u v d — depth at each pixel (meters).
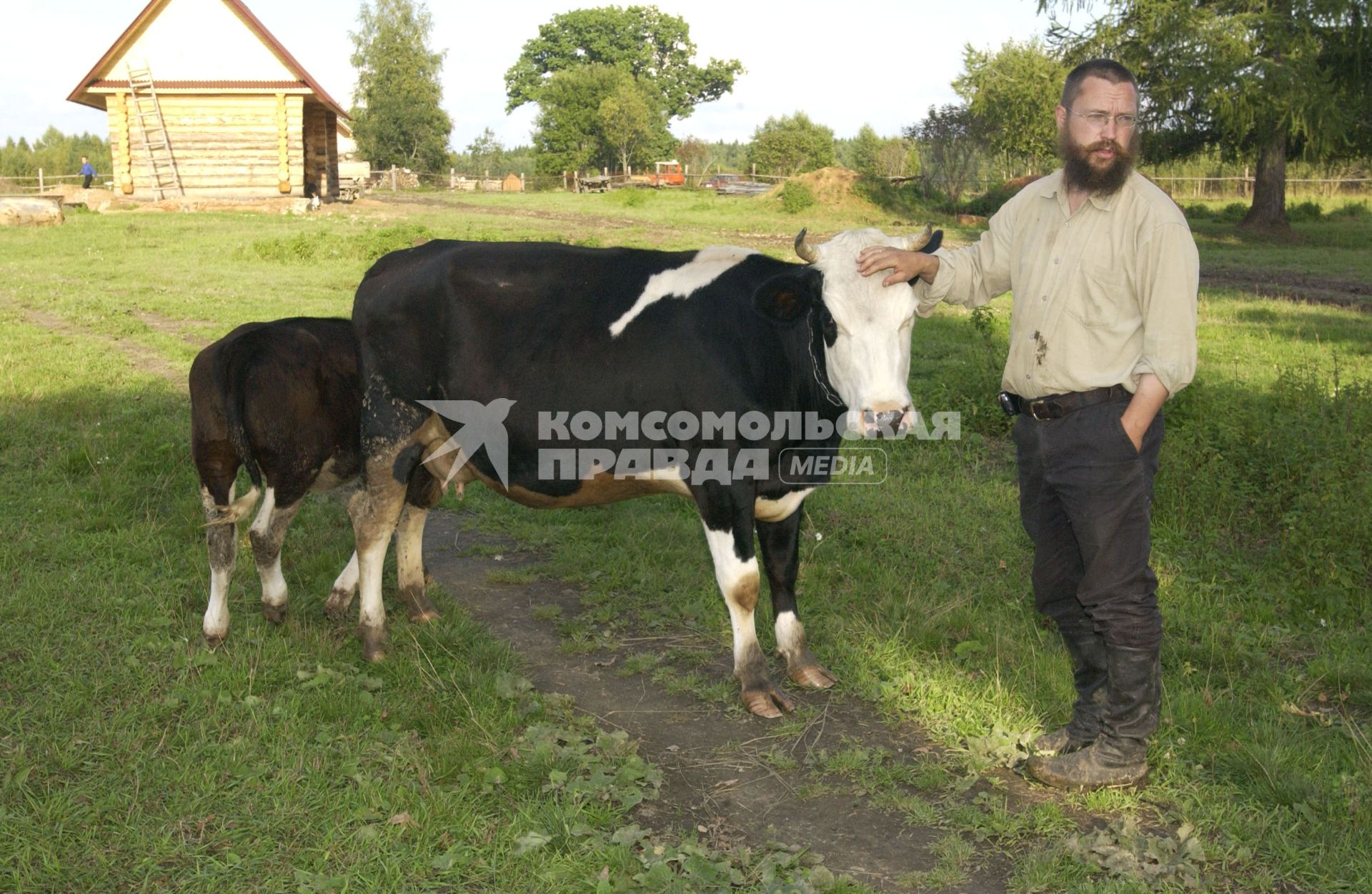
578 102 72.44
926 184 39.62
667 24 95.69
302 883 3.28
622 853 3.46
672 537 6.67
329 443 5.14
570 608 5.80
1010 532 6.68
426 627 5.29
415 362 4.93
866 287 4.08
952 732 4.42
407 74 68.12
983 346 12.54
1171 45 29.16
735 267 4.63
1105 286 3.71
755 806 3.93
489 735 4.19
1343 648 5.13
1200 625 5.40
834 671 5.01
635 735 4.44
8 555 5.71
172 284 16.16
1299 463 6.91
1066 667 4.83
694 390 4.48
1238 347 13.12
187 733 4.07
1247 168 49.94
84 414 8.63
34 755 3.92
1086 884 3.36
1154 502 6.94
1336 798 3.81
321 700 4.40
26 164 104.12
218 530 4.86
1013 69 38.47
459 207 34.84
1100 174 3.63
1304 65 28.27
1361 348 13.00
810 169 66.75
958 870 3.50
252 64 29.23
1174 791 3.93
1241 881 3.44
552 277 4.80
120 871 3.34
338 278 17.22
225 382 4.74
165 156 29.25
